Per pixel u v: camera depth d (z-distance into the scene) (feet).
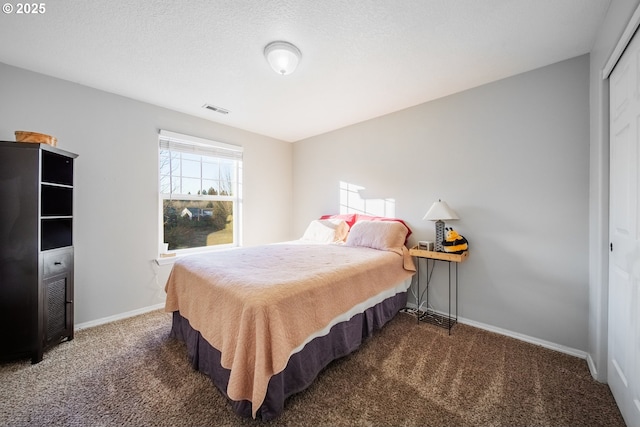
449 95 8.05
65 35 5.30
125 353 6.06
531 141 6.63
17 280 5.62
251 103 8.75
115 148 8.01
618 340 4.38
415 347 6.36
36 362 5.66
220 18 4.83
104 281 7.82
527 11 4.66
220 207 11.08
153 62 6.31
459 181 7.86
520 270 6.81
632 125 3.87
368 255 7.31
